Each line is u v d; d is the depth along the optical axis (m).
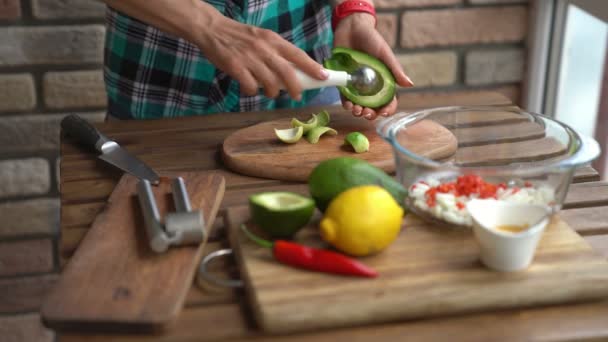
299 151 1.45
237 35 1.46
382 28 2.16
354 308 1.06
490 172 1.20
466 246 1.16
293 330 1.06
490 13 2.19
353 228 1.12
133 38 1.68
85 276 1.11
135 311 1.06
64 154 1.50
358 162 1.22
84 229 1.27
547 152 1.35
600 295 1.11
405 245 1.17
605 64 2.05
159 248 1.14
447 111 1.43
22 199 2.12
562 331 1.06
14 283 2.19
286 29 1.75
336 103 1.80
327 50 1.84
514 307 1.10
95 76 2.04
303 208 1.16
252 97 1.75
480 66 2.25
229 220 1.22
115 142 1.50
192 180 1.33
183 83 1.71
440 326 1.07
